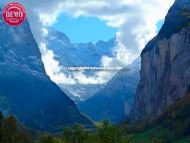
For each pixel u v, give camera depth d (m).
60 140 185.25
